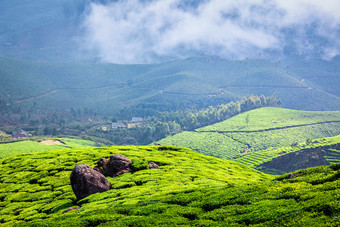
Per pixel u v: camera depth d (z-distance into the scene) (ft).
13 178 204.13
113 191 139.23
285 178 102.27
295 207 72.54
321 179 86.28
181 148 269.64
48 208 138.62
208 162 228.84
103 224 86.74
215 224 75.77
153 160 203.92
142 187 137.08
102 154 235.20
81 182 142.82
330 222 60.59
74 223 90.94
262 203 81.20
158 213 91.40
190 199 100.12
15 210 147.43
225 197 94.17
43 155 260.83
